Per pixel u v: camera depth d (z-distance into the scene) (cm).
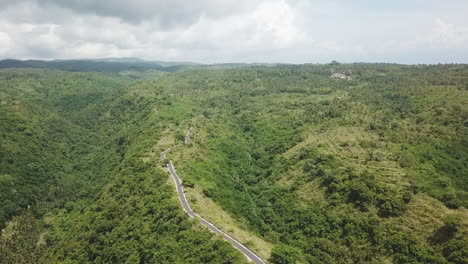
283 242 9788
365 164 12106
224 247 7212
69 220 13925
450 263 7338
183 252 7412
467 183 11694
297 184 12369
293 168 13550
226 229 8475
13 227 13150
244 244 7906
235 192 12225
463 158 12950
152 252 7794
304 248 9281
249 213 11075
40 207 14925
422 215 8731
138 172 12244
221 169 13875
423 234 8269
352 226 9356
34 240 12800
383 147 13512
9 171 15438
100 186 15250
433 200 9188
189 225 8206
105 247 9100
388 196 9588
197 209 9269
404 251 8031
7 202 13762
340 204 10325
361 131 15688
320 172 12125
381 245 8488
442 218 8412
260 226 10675
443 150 13350
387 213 9200
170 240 7869
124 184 11819
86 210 13162
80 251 9525
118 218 9931
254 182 14275
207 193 10769
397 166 11669
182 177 11244
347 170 11581
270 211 11456
